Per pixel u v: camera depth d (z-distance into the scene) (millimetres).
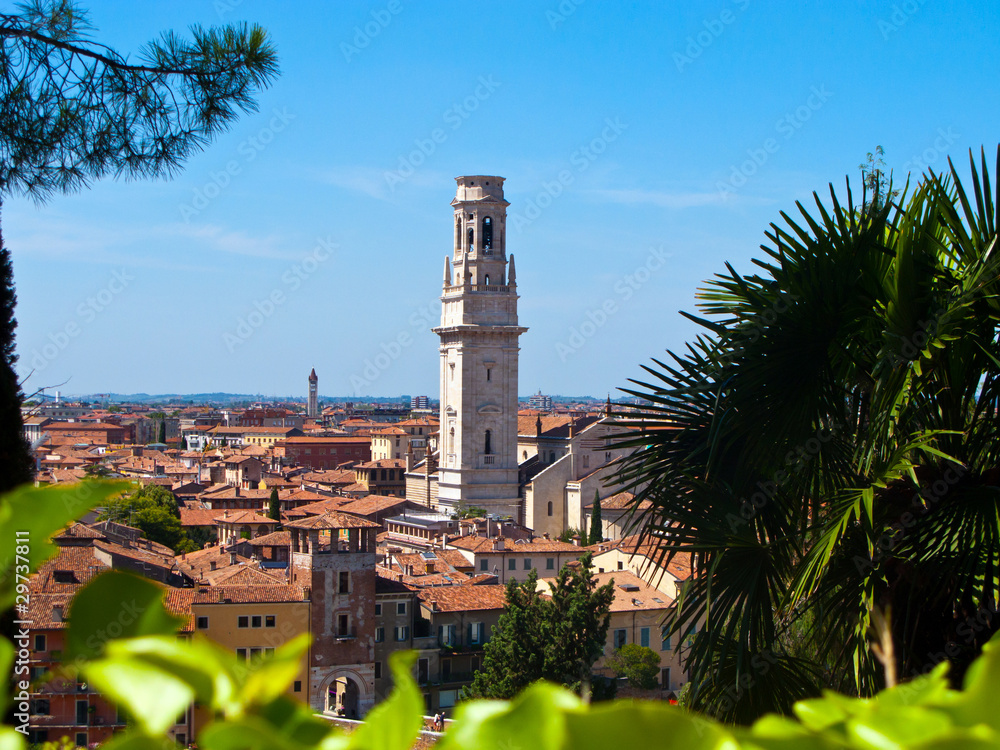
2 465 21000
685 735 2031
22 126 19297
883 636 5648
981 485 14258
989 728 2049
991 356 13734
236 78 20250
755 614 15086
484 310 177875
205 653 2289
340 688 81312
